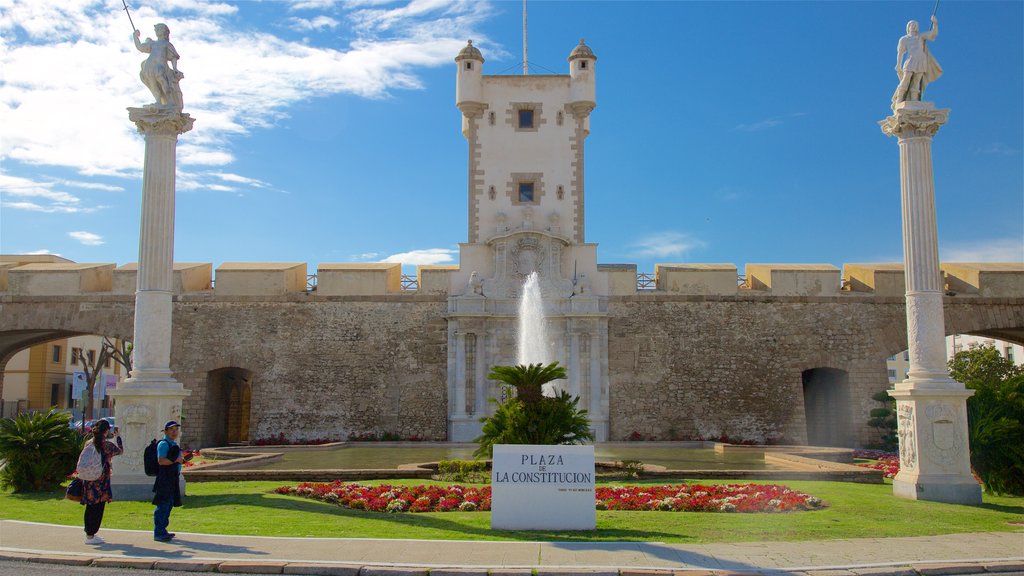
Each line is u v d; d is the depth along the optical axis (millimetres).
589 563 10406
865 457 29594
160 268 17469
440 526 13133
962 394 17125
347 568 10172
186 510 14875
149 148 17812
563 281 36781
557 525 12891
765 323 36500
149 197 17625
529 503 12961
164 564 10445
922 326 17766
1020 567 10719
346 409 35875
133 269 36219
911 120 18172
